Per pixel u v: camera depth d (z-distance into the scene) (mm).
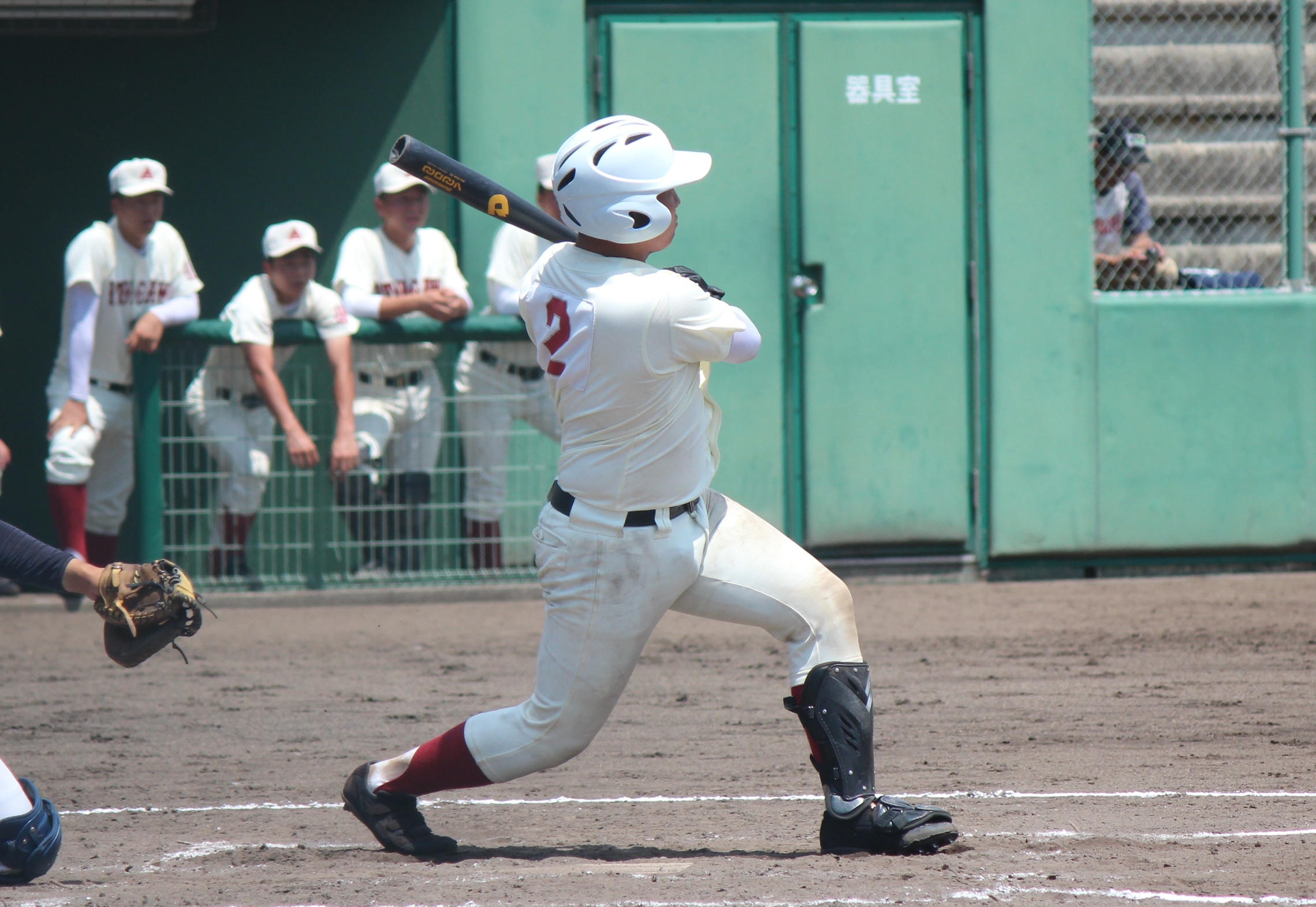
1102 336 29219
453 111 28375
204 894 10719
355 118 28344
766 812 13852
